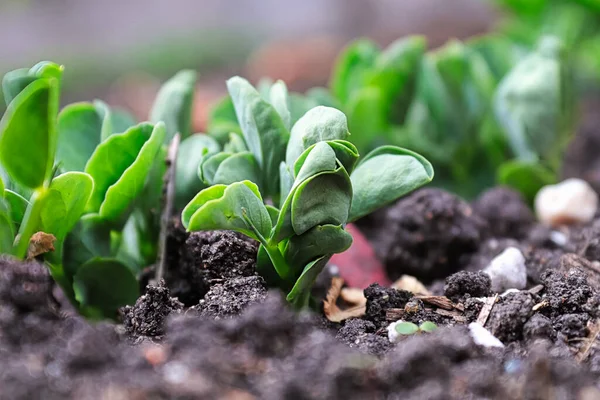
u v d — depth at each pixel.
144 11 1.01
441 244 0.38
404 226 0.38
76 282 0.34
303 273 0.31
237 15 1.02
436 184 0.43
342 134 0.31
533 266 0.36
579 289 0.33
